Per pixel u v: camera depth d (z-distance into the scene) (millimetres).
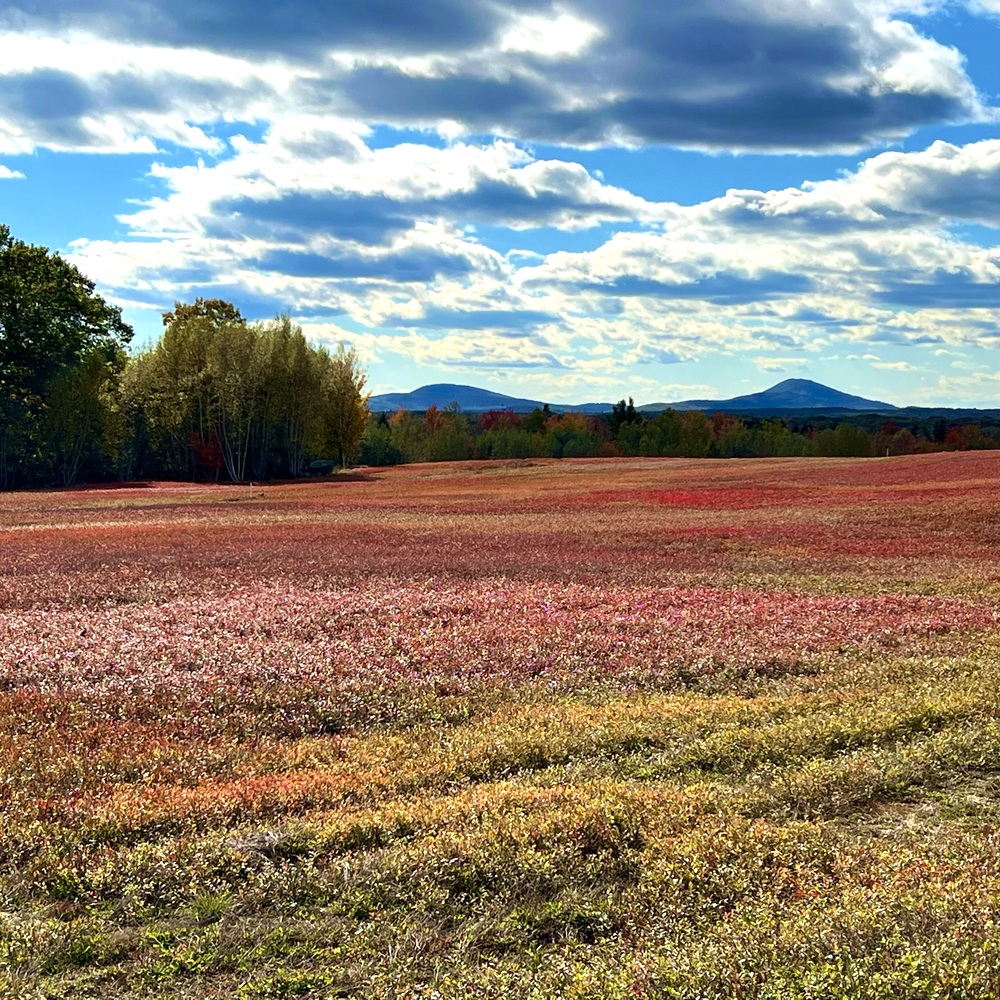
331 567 26719
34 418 81875
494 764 10398
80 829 8438
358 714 12773
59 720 12258
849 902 6375
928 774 9523
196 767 10383
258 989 6035
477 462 99438
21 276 82688
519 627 18016
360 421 103562
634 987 5586
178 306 115812
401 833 8258
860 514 41844
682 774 9938
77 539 34469
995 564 28219
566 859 7578
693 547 32875
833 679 14031
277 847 8000
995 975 5320
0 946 6492
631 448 145000
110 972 6277
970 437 160250
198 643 16500
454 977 6090
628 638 16938
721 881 7066
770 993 5355
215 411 92688
